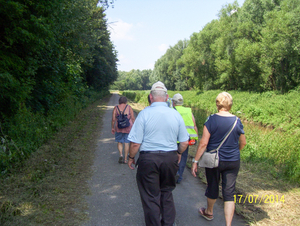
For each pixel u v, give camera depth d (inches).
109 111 664.4
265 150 224.1
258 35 1064.2
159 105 104.1
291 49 800.3
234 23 1195.3
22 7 195.6
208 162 106.0
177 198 148.4
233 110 706.8
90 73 1163.9
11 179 157.5
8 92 206.4
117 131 209.0
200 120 381.1
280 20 805.2
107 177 178.2
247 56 970.7
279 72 914.1
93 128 374.0
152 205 94.8
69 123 390.6
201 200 146.3
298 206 133.6
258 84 1002.7
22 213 120.6
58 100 425.7
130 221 119.6
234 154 105.3
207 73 1552.7
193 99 1240.2
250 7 1145.4
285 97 695.1
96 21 677.9
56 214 121.8
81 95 676.1
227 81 1318.9
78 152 237.9
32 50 243.1
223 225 118.8
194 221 122.0
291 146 218.2
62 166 193.5
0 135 194.1
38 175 168.9
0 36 212.2
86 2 481.4
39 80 338.3
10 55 219.0
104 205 135.3
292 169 176.6
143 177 97.3
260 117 585.3
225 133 105.1
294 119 494.6
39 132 243.4
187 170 199.9
